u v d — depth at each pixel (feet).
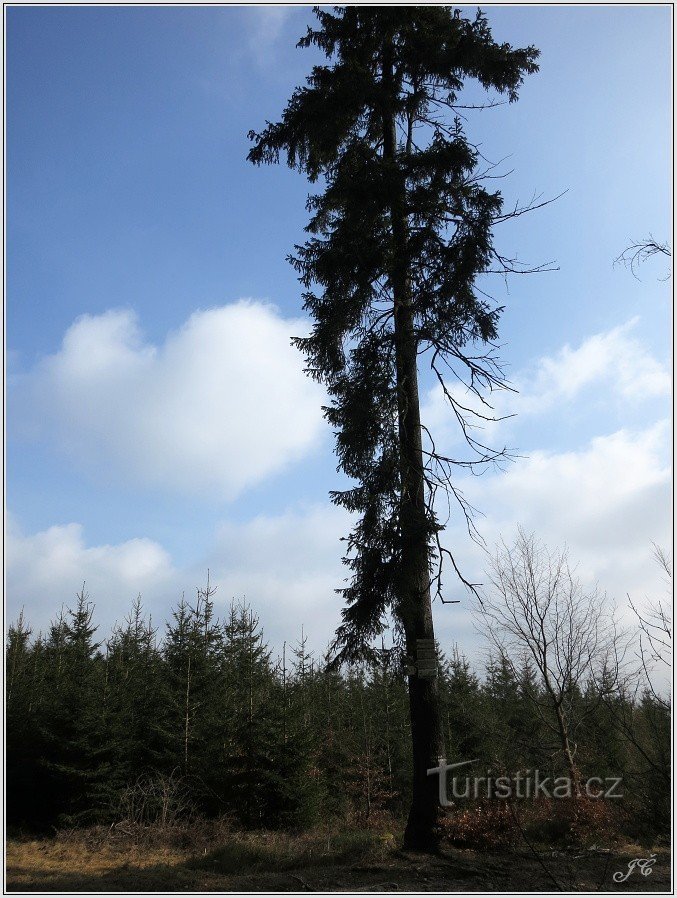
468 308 40.32
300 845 43.14
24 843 51.49
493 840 34.88
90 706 66.28
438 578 38.24
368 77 43.88
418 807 36.32
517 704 66.23
